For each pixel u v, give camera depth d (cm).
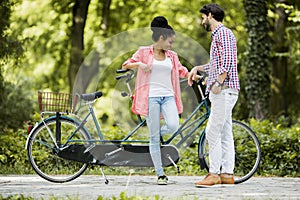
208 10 1002
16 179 1153
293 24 2722
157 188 1005
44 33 3067
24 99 2073
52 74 3356
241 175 1319
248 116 2481
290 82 3222
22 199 839
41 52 3156
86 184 1066
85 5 2495
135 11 3142
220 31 991
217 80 985
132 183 1081
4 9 1691
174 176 1244
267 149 1402
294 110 3178
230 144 1038
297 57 2736
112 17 3134
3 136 1469
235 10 3022
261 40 2225
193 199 854
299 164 1396
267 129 1538
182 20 3166
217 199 865
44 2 3009
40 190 980
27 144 1079
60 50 3177
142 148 1051
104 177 1068
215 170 1020
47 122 1075
